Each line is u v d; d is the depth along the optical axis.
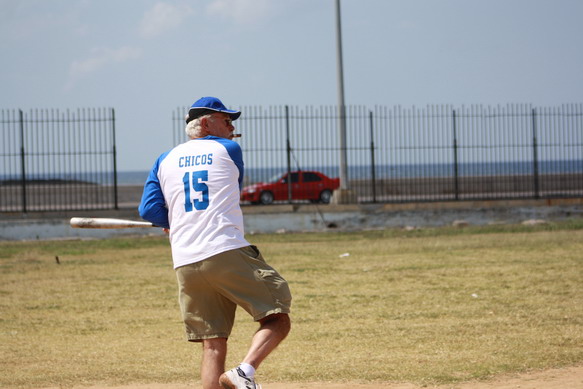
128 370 21.77
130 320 30.31
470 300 32.19
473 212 76.19
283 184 103.69
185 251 14.30
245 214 72.44
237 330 27.78
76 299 35.66
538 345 23.22
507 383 18.89
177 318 30.59
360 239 62.78
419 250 52.53
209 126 15.38
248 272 14.26
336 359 22.34
